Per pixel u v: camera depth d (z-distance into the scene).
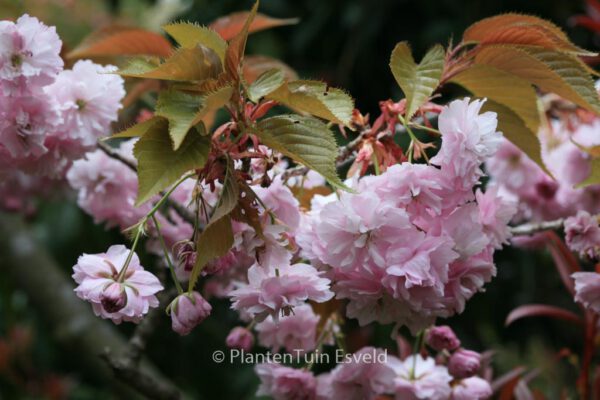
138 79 0.99
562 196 1.02
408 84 0.78
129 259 0.75
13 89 0.80
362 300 0.76
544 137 1.03
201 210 0.80
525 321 1.62
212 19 1.64
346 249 0.75
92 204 0.97
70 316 1.46
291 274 0.76
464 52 0.83
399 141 1.23
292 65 1.66
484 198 0.79
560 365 1.35
